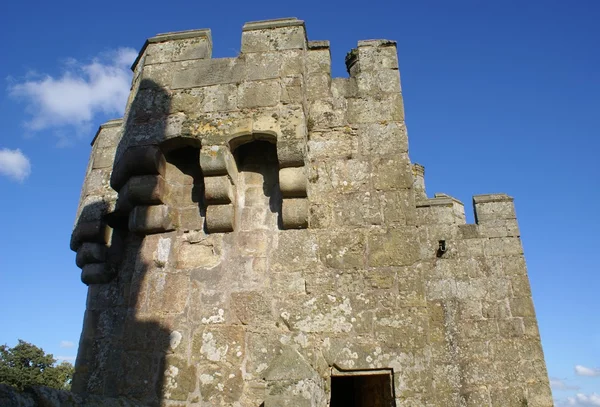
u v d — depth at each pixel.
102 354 6.69
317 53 6.84
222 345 5.44
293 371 4.20
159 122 6.16
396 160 6.12
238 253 5.84
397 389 5.08
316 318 5.45
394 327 5.34
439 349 9.21
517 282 9.59
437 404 5.18
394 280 5.54
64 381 31.20
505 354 9.12
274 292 5.61
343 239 5.78
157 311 5.71
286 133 5.85
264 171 6.23
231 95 6.15
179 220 6.14
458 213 10.95
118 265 7.20
